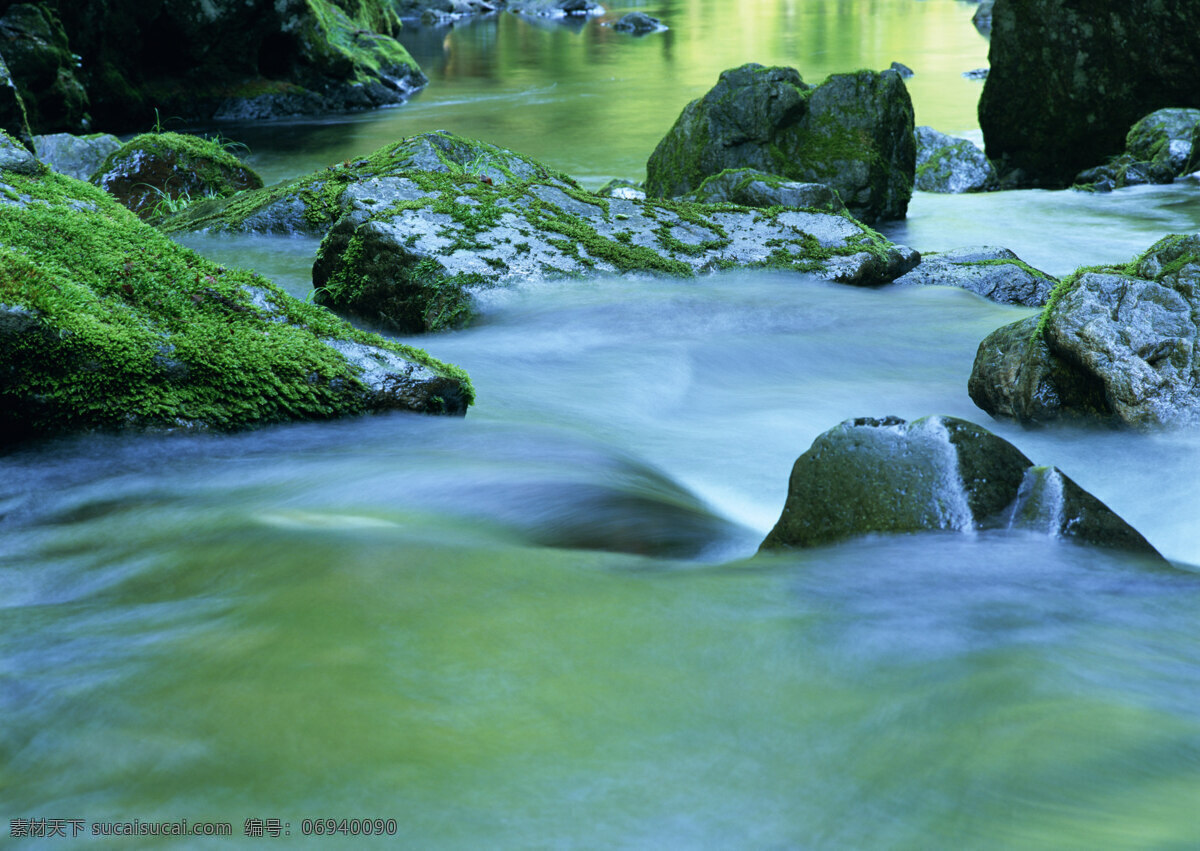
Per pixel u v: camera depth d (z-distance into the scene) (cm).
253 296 457
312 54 2080
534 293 681
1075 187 1294
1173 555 348
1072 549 285
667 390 541
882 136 1148
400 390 446
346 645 240
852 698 219
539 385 543
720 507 392
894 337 632
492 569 285
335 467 388
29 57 1619
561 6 4141
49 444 397
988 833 173
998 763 192
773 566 291
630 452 442
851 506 302
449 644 241
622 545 325
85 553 312
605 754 199
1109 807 179
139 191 1075
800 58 2609
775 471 426
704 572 288
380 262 688
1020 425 461
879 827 177
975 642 242
